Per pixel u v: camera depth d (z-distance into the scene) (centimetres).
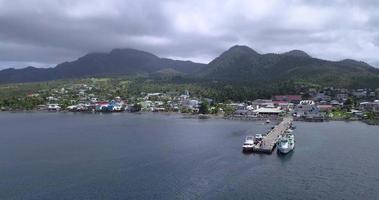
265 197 10338
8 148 17025
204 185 11325
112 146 17412
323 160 14488
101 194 10512
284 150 15438
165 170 12938
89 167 13362
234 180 11831
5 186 11162
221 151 16112
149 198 10219
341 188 11119
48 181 11669
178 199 10150
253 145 16038
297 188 11094
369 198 10331
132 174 12450
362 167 13438
